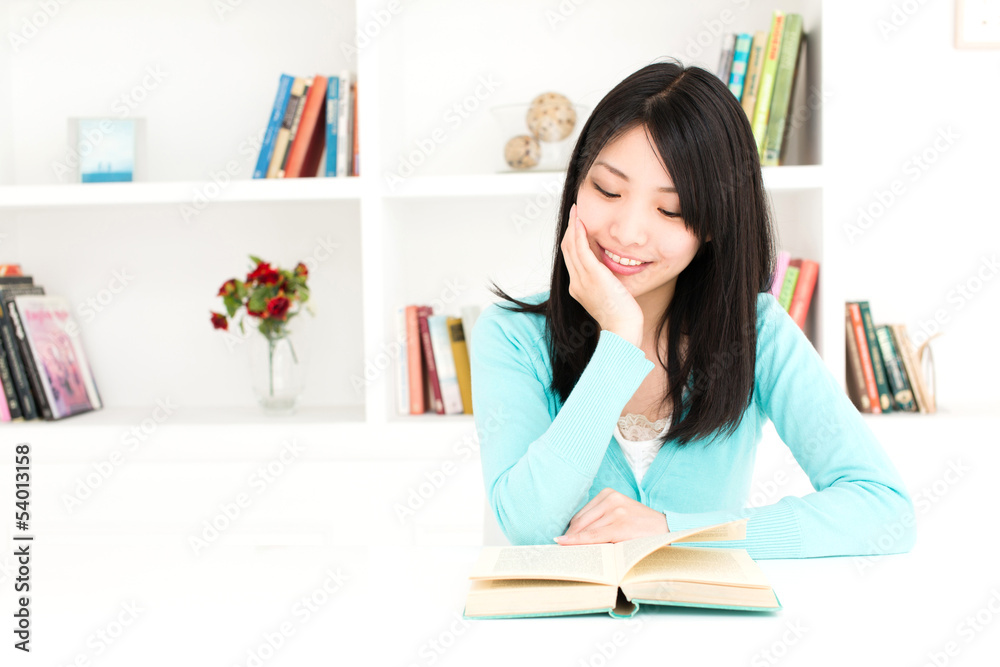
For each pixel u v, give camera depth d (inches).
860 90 73.1
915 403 66.2
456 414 69.9
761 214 41.1
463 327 70.0
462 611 27.2
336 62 76.7
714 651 23.4
